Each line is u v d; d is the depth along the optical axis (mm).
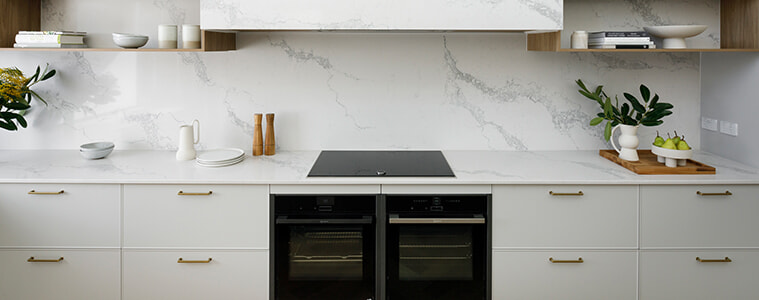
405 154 2984
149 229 2471
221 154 2848
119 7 2996
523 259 2484
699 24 3008
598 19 3027
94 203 2457
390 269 2490
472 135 3096
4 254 2479
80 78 3043
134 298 2512
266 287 2502
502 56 3047
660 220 2455
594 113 3086
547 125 3096
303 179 2441
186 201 2457
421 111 3074
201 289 2506
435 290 2514
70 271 2492
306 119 3078
